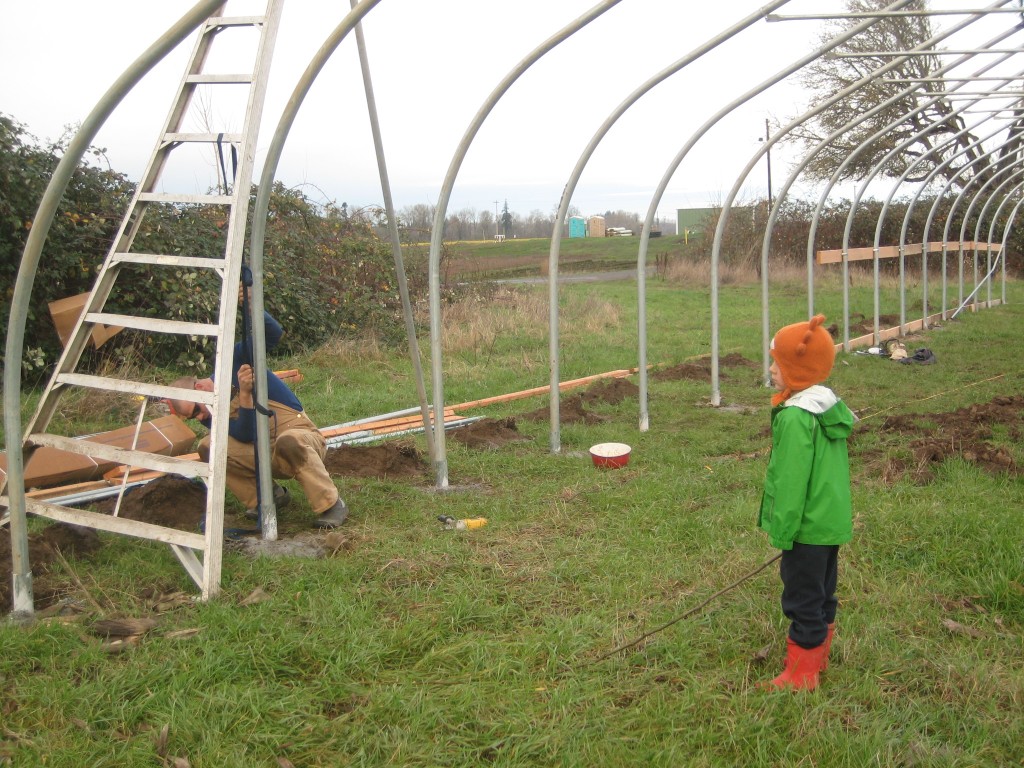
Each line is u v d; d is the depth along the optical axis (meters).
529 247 46.97
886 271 25.20
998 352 12.13
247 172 4.25
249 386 4.86
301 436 5.04
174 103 4.58
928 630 3.69
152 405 8.51
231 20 4.47
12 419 3.96
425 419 6.11
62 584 4.24
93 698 3.12
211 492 4.05
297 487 5.83
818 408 3.09
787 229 27.69
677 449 6.99
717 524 4.95
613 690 3.24
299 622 3.77
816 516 3.09
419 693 3.15
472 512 5.38
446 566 4.39
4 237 9.24
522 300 16.81
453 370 11.11
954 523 4.68
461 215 55.66
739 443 7.20
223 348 4.14
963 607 3.91
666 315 17.55
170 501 5.27
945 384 9.77
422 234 17.25
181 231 10.76
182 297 10.15
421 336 13.32
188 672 3.29
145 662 3.39
